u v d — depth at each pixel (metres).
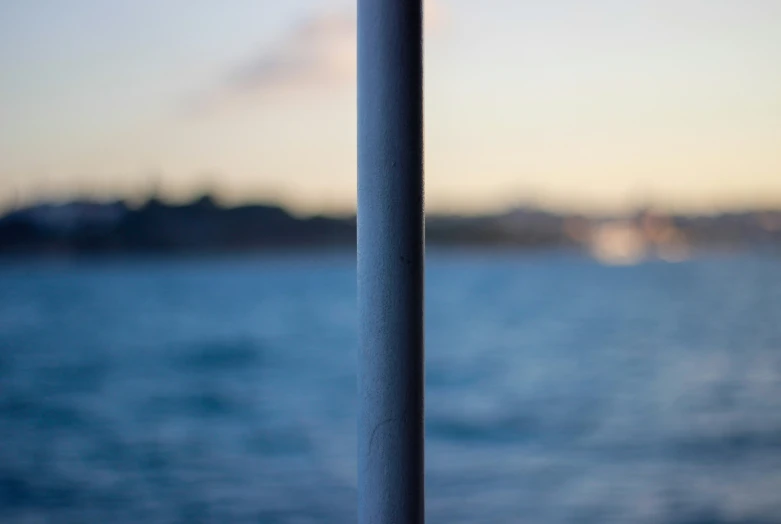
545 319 50.03
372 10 1.40
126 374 31.38
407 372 1.40
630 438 17.66
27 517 12.96
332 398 26.42
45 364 33.44
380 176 1.40
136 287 65.69
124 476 15.18
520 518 11.54
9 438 19.58
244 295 65.88
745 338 36.91
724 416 19.22
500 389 27.02
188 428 21.05
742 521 10.09
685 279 77.75
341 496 13.24
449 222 77.88
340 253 66.56
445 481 14.08
